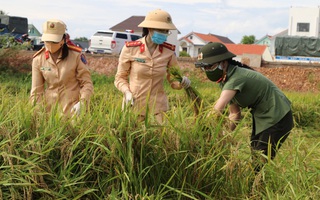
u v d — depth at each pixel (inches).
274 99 200.4
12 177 149.2
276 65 999.0
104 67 945.5
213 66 195.6
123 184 155.4
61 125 166.9
